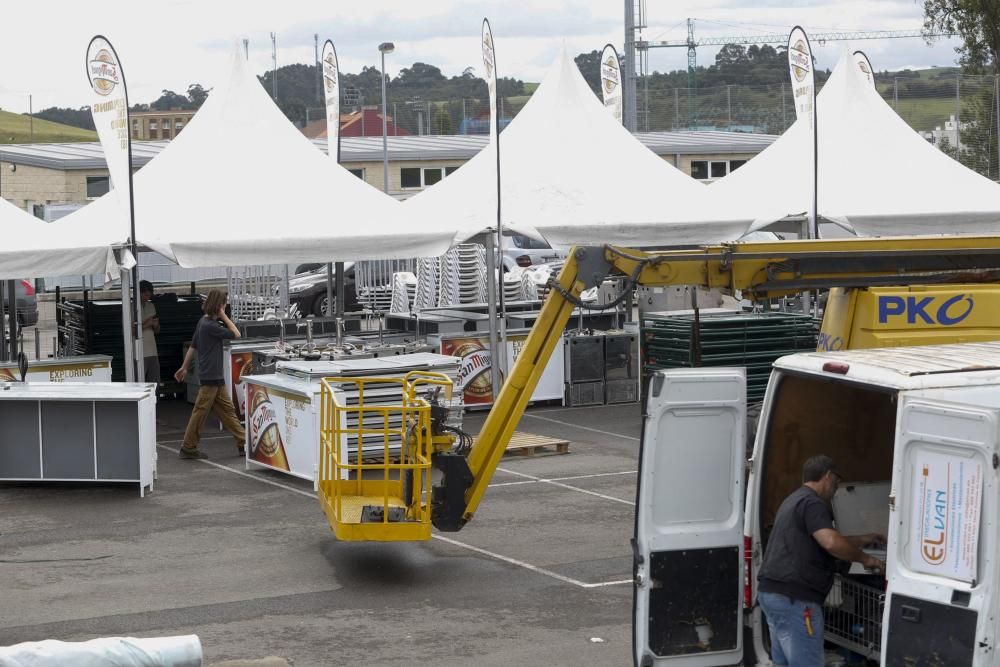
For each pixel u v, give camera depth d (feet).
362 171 185.37
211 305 62.95
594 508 51.78
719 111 198.70
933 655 22.30
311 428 55.16
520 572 42.32
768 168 84.84
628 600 39.01
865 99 87.45
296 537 47.44
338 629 36.47
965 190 81.00
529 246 161.48
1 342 80.59
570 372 78.28
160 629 36.55
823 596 26.32
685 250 33.99
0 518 50.88
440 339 74.59
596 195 73.92
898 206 78.79
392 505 43.57
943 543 22.29
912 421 22.76
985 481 21.63
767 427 27.89
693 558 27.50
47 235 65.67
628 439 67.67
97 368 67.36
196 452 63.41
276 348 68.95
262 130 73.41
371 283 106.11
